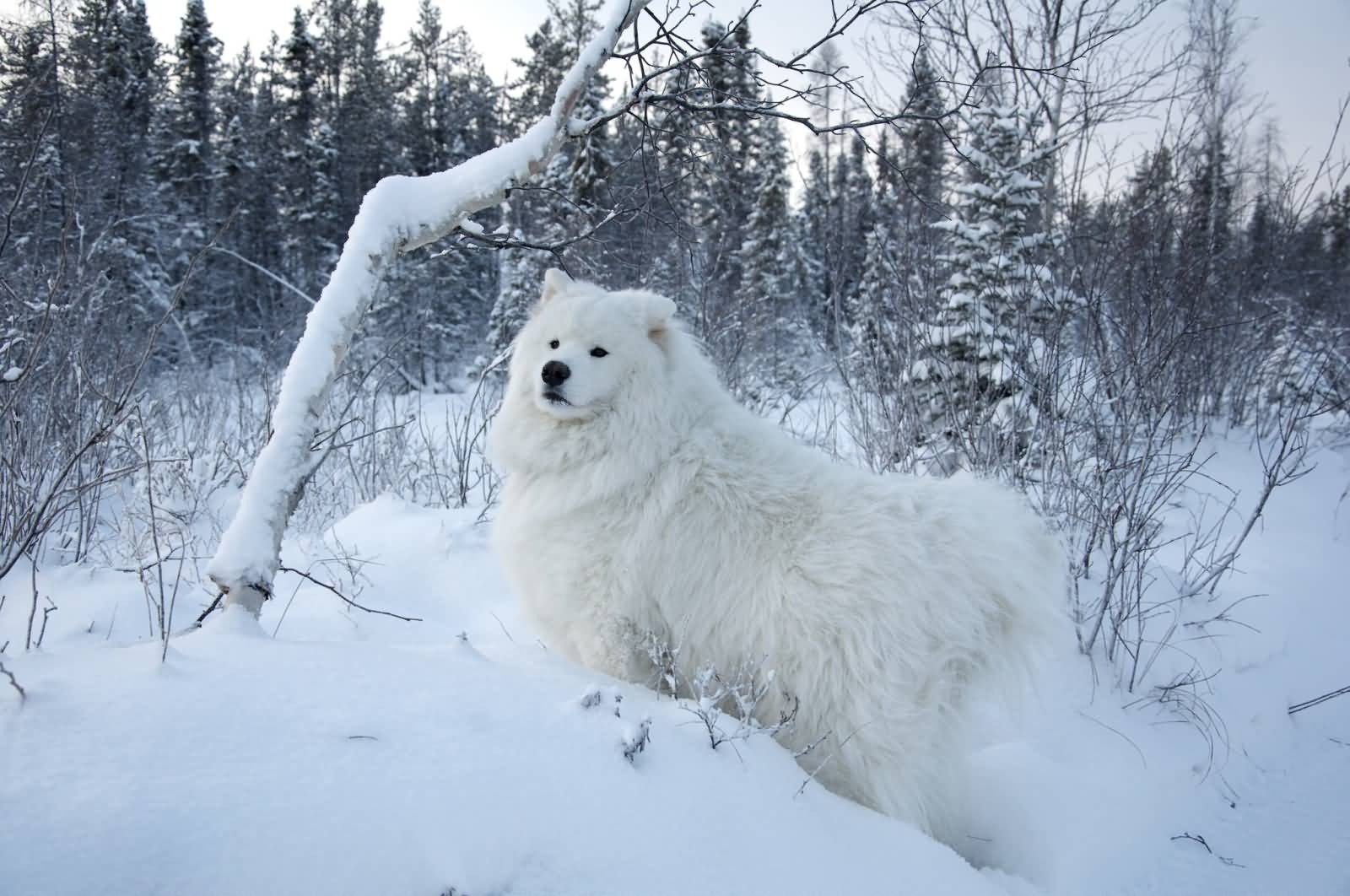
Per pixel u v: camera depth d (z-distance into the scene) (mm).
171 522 4414
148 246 15781
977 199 7438
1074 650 4164
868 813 2406
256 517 2564
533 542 3221
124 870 1292
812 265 17500
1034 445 5750
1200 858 3059
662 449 3143
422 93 30688
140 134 18594
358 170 28062
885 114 4578
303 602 4168
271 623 3904
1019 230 7270
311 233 25172
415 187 3141
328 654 2217
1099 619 4344
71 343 5328
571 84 3447
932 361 6551
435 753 1775
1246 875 2971
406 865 1475
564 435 3262
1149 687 4129
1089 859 2887
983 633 2846
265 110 29781
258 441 6992
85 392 5168
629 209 4660
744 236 14586
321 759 1665
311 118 30625
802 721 2801
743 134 6988
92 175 9273
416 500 6812
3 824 1308
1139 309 6164
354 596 4273
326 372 2830
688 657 3033
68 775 1460
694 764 2102
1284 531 6371
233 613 2424
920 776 2715
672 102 3908
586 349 3178
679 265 7883
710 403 3375
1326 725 4125
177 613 3941
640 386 3188
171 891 1291
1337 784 3613
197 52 25859
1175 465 6246
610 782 1869
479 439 7062
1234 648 4500
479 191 3229
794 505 2988
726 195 7969
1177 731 3820
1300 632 4840
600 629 3098
